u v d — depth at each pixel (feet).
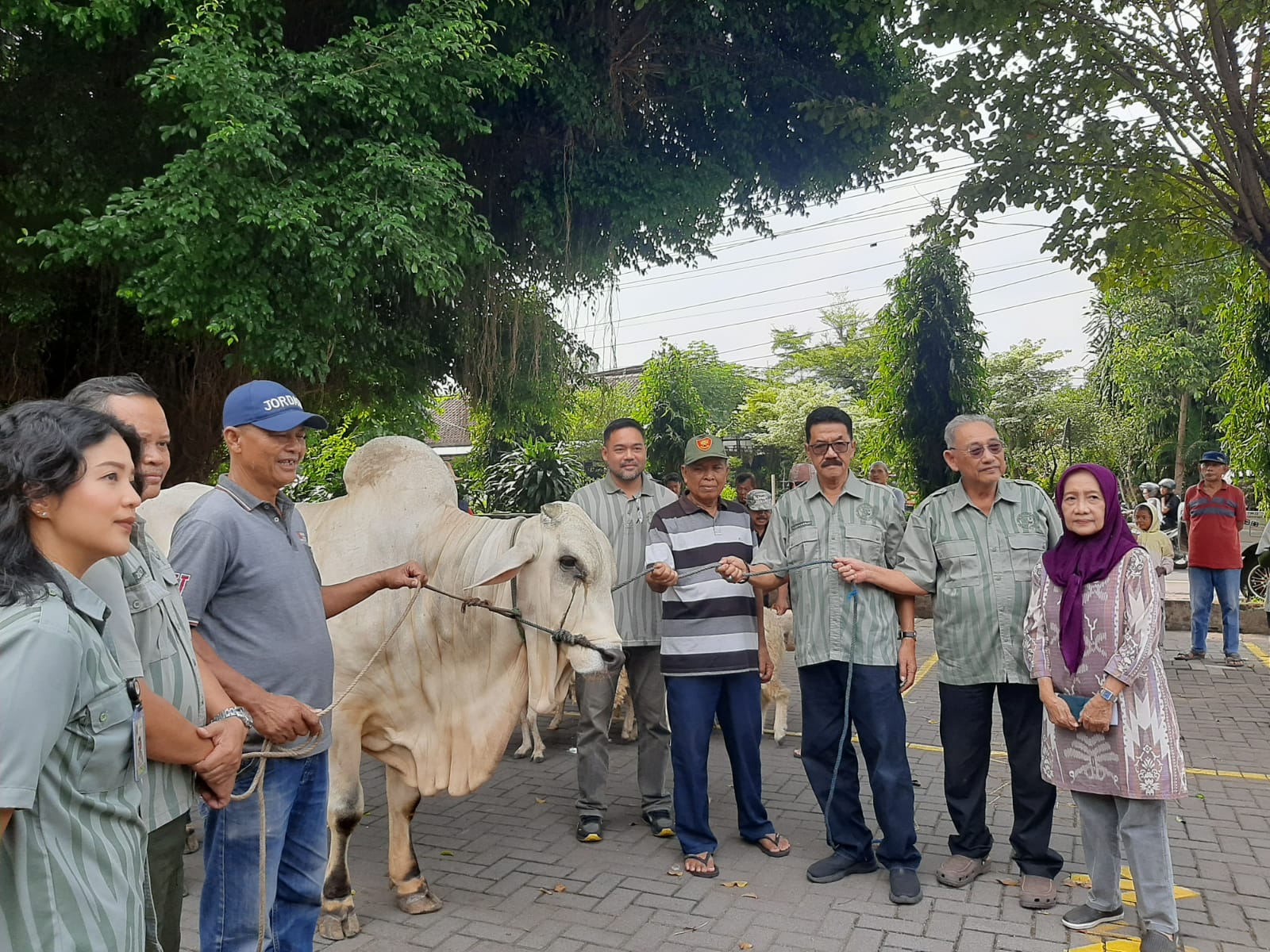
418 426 35.29
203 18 20.47
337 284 21.35
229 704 7.47
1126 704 10.73
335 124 22.43
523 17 26.45
